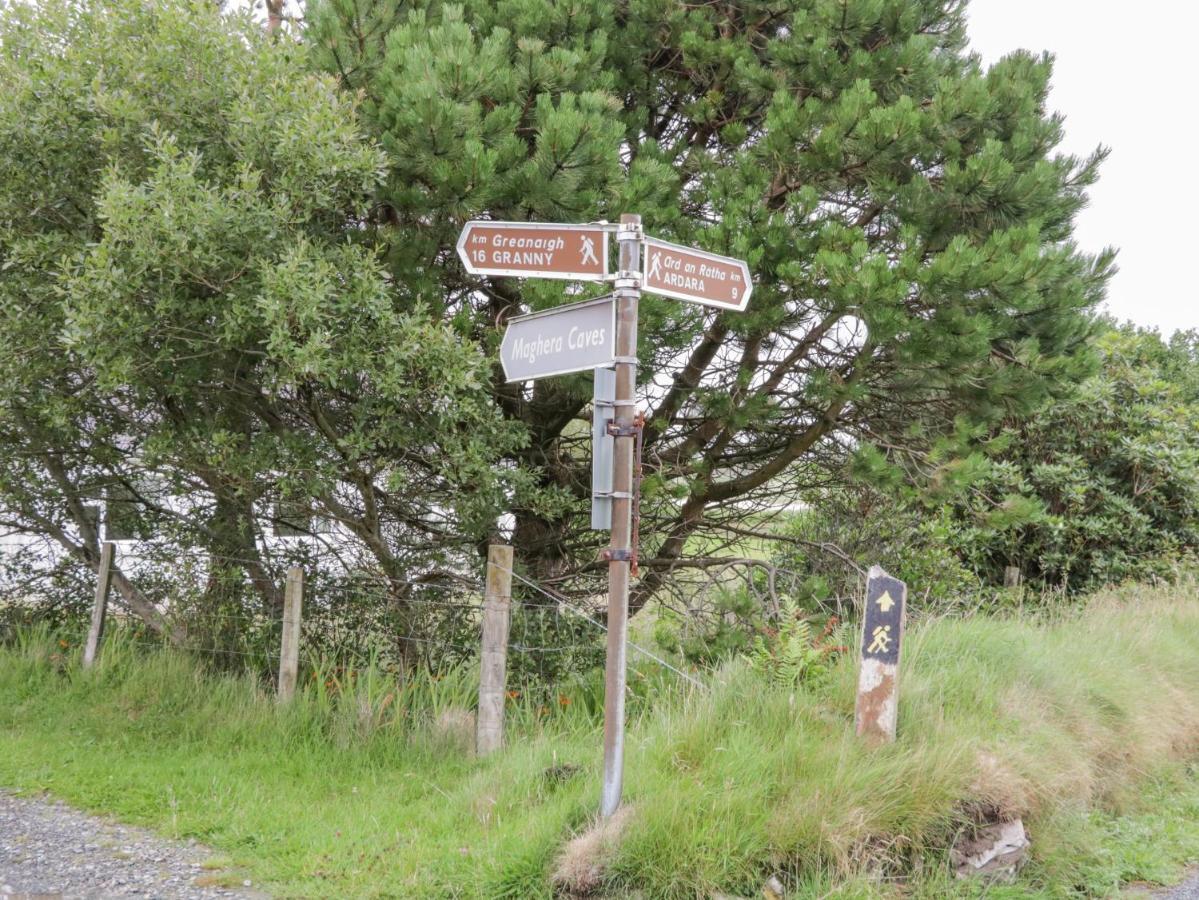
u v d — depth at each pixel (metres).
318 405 7.05
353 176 6.64
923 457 8.19
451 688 7.30
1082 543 12.12
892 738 5.21
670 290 4.75
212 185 6.61
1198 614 9.74
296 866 4.81
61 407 7.25
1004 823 5.01
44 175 6.79
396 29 7.06
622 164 7.88
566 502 7.82
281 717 6.96
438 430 7.11
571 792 5.16
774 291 7.12
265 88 6.52
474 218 7.02
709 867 4.37
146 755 6.50
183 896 4.45
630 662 7.73
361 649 7.98
